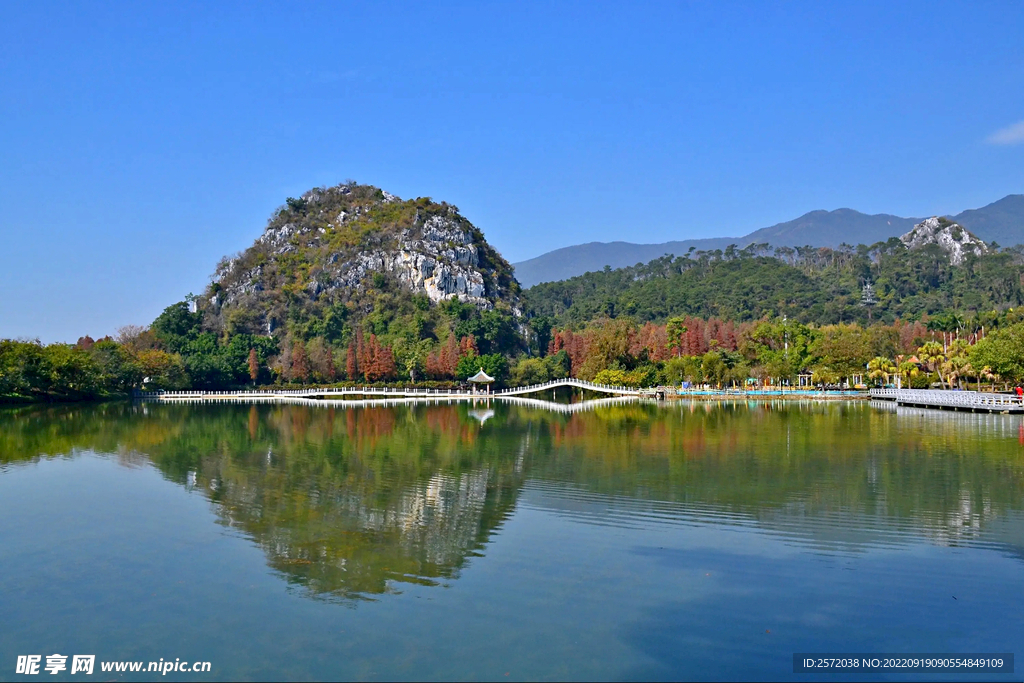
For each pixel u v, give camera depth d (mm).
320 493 58469
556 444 86812
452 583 38344
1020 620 33812
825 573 39312
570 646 31719
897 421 106375
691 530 46938
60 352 161750
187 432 104688
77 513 52188
